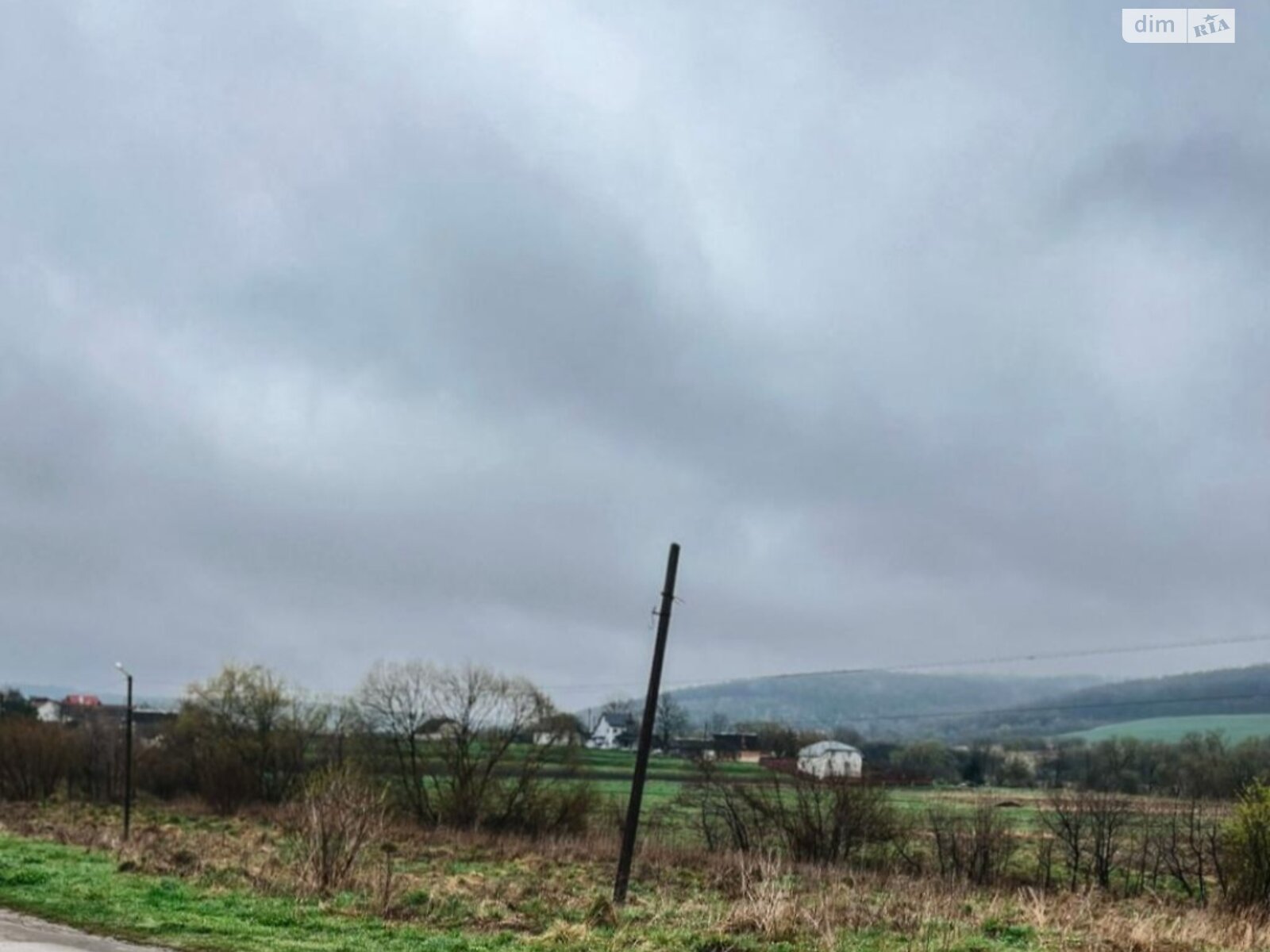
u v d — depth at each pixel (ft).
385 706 195.83
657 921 69.31
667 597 87.66
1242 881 102.63
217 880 81.71
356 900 74.38
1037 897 88.89
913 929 67.26
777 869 89.56
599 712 285.02
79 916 64.18
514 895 82.94
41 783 254.06
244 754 231.30
